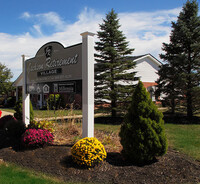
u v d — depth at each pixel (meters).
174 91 12.94
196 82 12.29
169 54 13.27
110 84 12.13
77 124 8.57
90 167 4.65
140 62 21.31
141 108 5.05
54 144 6.30
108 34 12.27
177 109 13.08
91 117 6.09
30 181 4.02
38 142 5.85
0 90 25.42
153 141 4.82
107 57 12.38
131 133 4.98
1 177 4.21
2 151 5.95
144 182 4.04
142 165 4.82
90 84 6.11
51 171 4.52
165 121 11.78
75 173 4.41
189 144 6.86
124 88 12.15
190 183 4.03
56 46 8.04
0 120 9.57
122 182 4.04
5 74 25.67
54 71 8.15
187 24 12.44
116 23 12.10
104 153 4.92
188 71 12.57
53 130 7.28
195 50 12.13
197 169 4.63
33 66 9.66
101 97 11.91
